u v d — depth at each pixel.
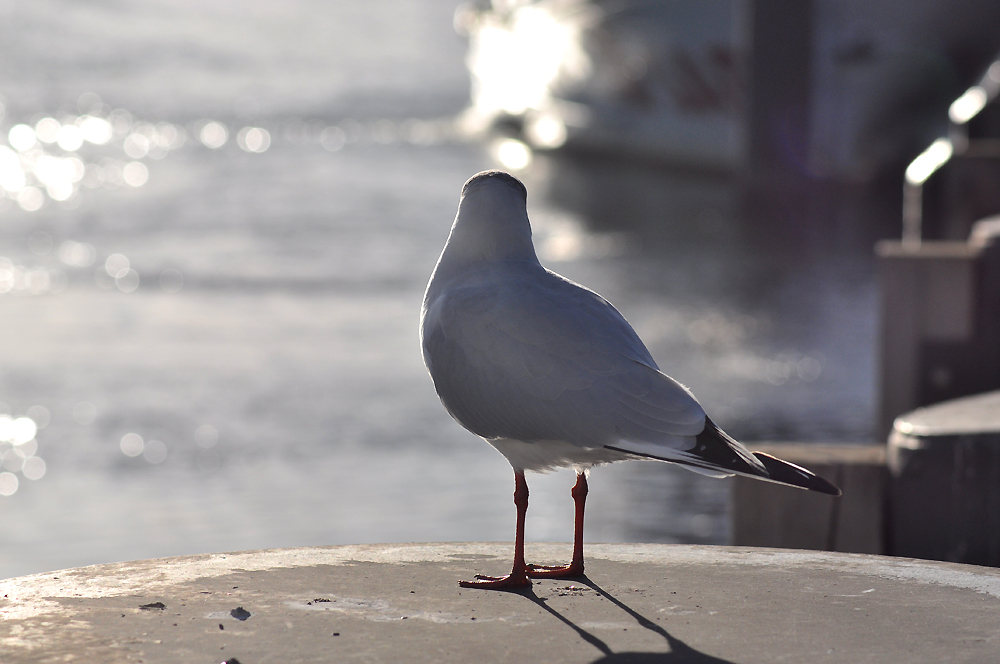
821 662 4.17
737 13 40.16
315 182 43.56
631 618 4.63
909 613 4.71
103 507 12.39
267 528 11.59
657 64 44.28
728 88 41.66
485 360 4.80
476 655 4.21
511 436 4.82
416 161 50.59
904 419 7.25
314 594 4.92
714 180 44.06
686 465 4.39
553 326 4.70
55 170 47.44
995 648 4.32
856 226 33.53
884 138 38.38
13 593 4.89
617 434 4.54
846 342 20.14
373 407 16.56
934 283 11.48
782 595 4.94
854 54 36.97
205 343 20.62
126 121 68.69
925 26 35.94
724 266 27.67
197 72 98.56
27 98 77.88
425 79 98.75
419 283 25.92
